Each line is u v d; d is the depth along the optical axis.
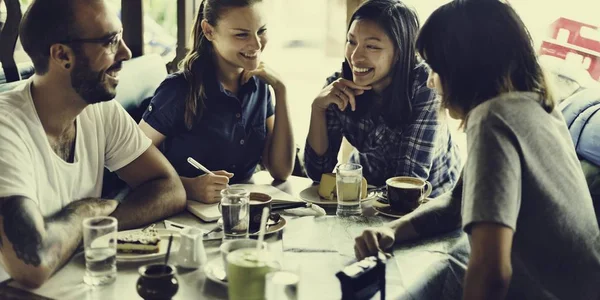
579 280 1.38
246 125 2.18
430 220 1.59
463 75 1.33
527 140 1.24
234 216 1.48
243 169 2.21
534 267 1.36
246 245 1.27
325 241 1.52
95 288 1.25
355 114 2.18
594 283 1.39
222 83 2.13
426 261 1.43
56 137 1.60
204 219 1.65
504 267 1.14
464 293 1.18
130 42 2.57
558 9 2.79
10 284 1.28
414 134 2.05
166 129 2.08
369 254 1.42
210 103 2.10
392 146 2.13
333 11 3.16
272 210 1.73
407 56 2.06
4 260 1.30
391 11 2.03
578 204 1.34
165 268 1.22
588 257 1.38
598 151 2.10
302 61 3.52
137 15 2.55
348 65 2.17
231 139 2.14
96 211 1.54
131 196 1.66
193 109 2.07
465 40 1.32
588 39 2.73
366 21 2.03
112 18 1.57
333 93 2.13
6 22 2.03
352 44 2.09
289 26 3.45
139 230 1.54
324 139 2.21
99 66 1.56
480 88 1.32
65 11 1.49
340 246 1.49
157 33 2.84
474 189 1.19
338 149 2.26
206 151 2.12
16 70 2.07
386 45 2.02
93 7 1.52
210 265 1.35
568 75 2.65
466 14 1.33
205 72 2.09
